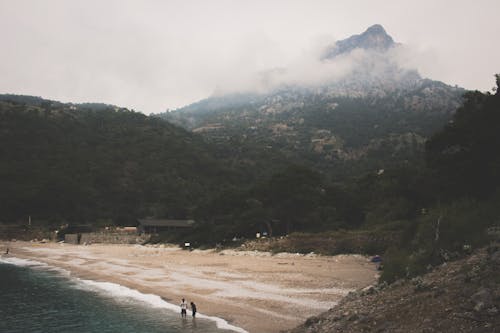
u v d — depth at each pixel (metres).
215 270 54.50
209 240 90.50
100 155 193.50
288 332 22.88
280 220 90.12
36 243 119.75
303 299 33.78
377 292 23.42
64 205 144.50
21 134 193.38
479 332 13.64
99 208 153.12
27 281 52.78
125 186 168.88
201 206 106.31
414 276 22.80
